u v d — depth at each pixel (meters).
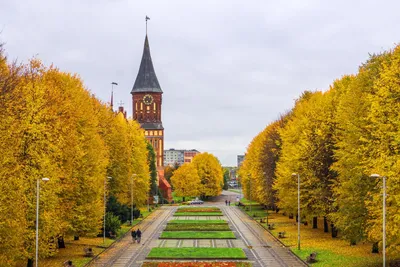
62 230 52.53
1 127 38.34
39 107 46.41
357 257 51.62
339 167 54.62
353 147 49.66
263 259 54.34
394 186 40.38
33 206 44.88
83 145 58.62
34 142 45.47
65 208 54.22
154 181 149.75
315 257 51.12
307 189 67.31
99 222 59.22
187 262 52.41
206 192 173.75
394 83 42.88
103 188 65.62
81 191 57.28
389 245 41.59
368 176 47.81
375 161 42.56
